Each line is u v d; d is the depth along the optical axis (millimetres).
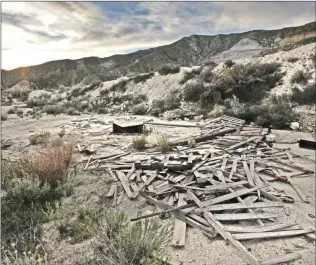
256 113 14812
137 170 7453
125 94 29016
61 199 5602
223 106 17953
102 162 8469
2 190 5766
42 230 4387
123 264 3113
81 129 14812
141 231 3578
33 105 29672
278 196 5887
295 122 12938
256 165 7879
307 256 3869
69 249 3875
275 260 3756
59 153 7402
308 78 17234
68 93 38156
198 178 6465
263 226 4613
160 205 5445
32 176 6043
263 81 18984
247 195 5973
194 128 14008
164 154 8945
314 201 5680
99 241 3836
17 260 3201
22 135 13477
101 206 5418
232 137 11023
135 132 13602
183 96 22078
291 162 8195
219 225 4574
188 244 4195
